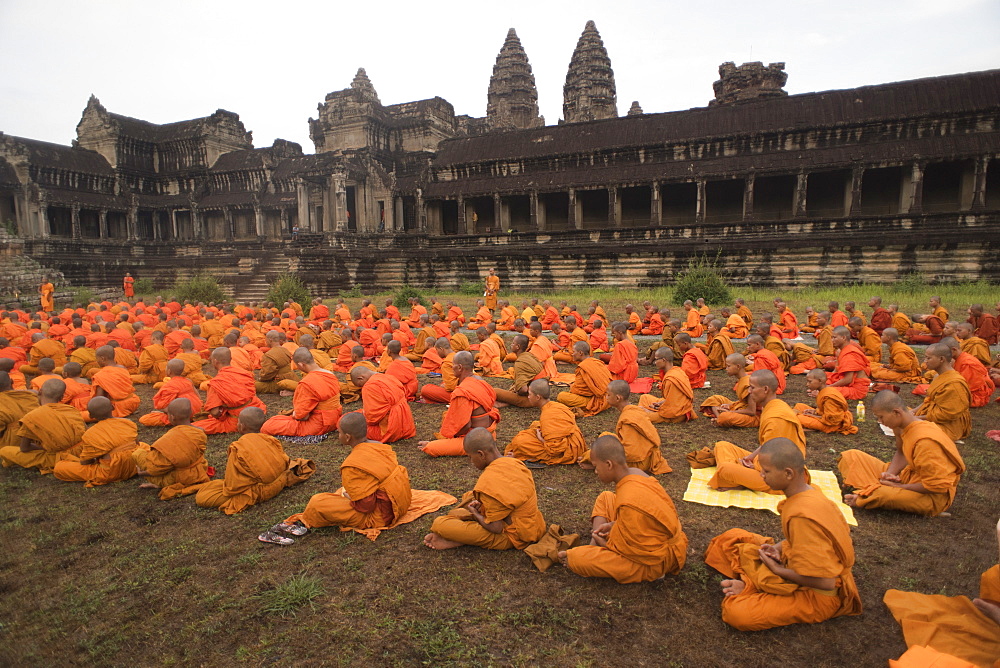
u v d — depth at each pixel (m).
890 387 9.74
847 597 3.98
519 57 60.47
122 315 16.98
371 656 3.83
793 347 11.90
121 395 9.10
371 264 34.00
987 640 3.67
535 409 9.52
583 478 6.59
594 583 4.55
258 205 45.91
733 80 39.03
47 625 4.26
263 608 4.34
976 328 13.24
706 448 6.84
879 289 23.67
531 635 4.00
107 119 47.28
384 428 7.86
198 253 46.31
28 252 39.25
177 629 4.16
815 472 6.35
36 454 7.07
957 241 24.05
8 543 5.43
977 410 8.59
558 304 24.88
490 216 39.81
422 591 4.51
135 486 6.61
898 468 5.73
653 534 4.33
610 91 58.53
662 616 4.16
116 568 4.96
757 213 33.81
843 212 31.84
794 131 28.91
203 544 5.31
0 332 15.20
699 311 17.36
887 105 27.89
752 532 5.09
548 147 34.66
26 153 41.78
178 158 50.12
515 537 4.98
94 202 44.84
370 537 5.27
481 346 11.92
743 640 3.90
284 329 16.12
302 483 6.60
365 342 13.96
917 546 4.97
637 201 36.03
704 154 31.06
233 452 5.91
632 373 10.41
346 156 39.16
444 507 5.89
